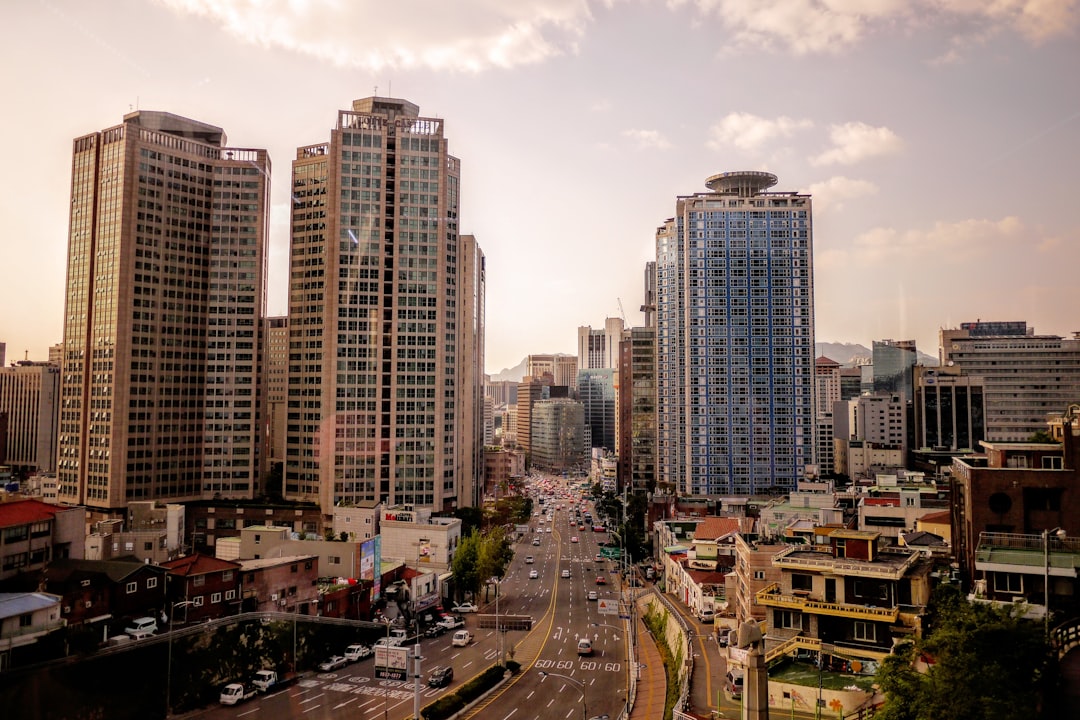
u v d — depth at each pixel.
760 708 44.16
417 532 168.62
